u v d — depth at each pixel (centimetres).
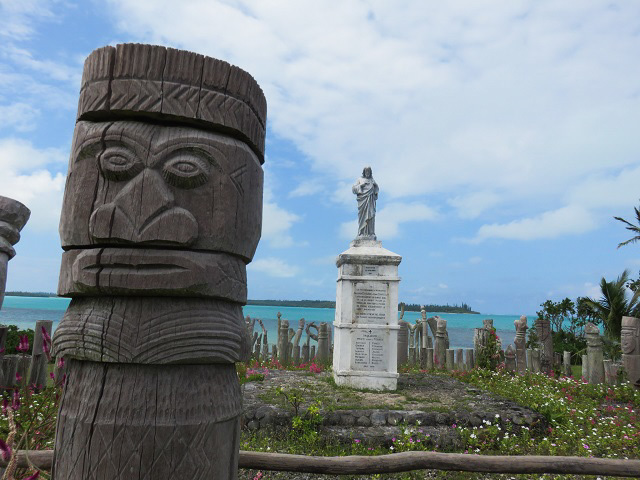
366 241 804
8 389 420
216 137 160
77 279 149
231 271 161
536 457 246
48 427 288
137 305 148
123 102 154
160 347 145
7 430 271
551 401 644
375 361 735
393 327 741
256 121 180
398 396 666
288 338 1085
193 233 150
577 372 1322
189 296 150
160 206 149
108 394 144
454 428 535
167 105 154
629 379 938
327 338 1088
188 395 147
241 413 169
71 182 157
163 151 152
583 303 1705
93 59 163
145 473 137
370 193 826
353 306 750
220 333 153
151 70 156
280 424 526
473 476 426
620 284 1545
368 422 539
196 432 144
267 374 813
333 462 238
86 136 156
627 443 523
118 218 148
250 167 171
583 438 534
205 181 156
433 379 827
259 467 236
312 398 618
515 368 988
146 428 139
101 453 138
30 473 217
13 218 461
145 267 147
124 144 152
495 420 546
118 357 144
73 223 153
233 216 160
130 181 151
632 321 960
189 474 141
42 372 591
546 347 1194
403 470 242
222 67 165
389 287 755
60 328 154
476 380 855
